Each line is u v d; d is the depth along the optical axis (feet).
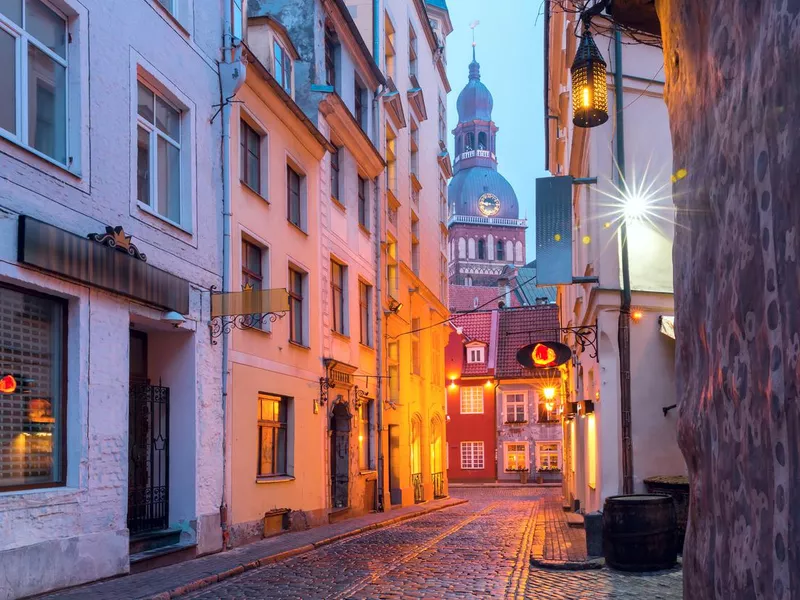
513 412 195.62
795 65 8.87
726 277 11.93
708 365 13.03
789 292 9.09
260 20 61.62
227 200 49.70
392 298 93.86
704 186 13.24
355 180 81.10
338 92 78.59
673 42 15.60
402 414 100.22
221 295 47.26
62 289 33.27
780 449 9.41
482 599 30.58
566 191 49.75
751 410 10.63
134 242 39.11
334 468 73.87
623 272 51.26
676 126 15.51
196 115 46.91
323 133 71.72
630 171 52.54
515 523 71.97
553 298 267.80
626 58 53.26
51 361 33.78
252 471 52.29
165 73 43.19
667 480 45.24
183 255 44.32
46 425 33.27
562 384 110.83
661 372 51.08
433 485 119.24
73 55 35.37
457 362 199.41
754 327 10.49
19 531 30.17
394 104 97.14
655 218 52.34
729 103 11.76
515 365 196.65
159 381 44.75
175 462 44.45
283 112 60.23
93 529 34.65
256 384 53.42
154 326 43.06
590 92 30.83
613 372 52.03
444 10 146.61
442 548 49.98
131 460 41.91
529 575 36.73
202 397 45.68
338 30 77.30
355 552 48.37
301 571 39.99
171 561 41.14
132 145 39.37
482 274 456.04
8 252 30.01
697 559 13.55
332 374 69.56
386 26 104.47
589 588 32.30
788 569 9.09
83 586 33.19
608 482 51.47
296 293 64.59
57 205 33.14
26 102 32.50
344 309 77.20
